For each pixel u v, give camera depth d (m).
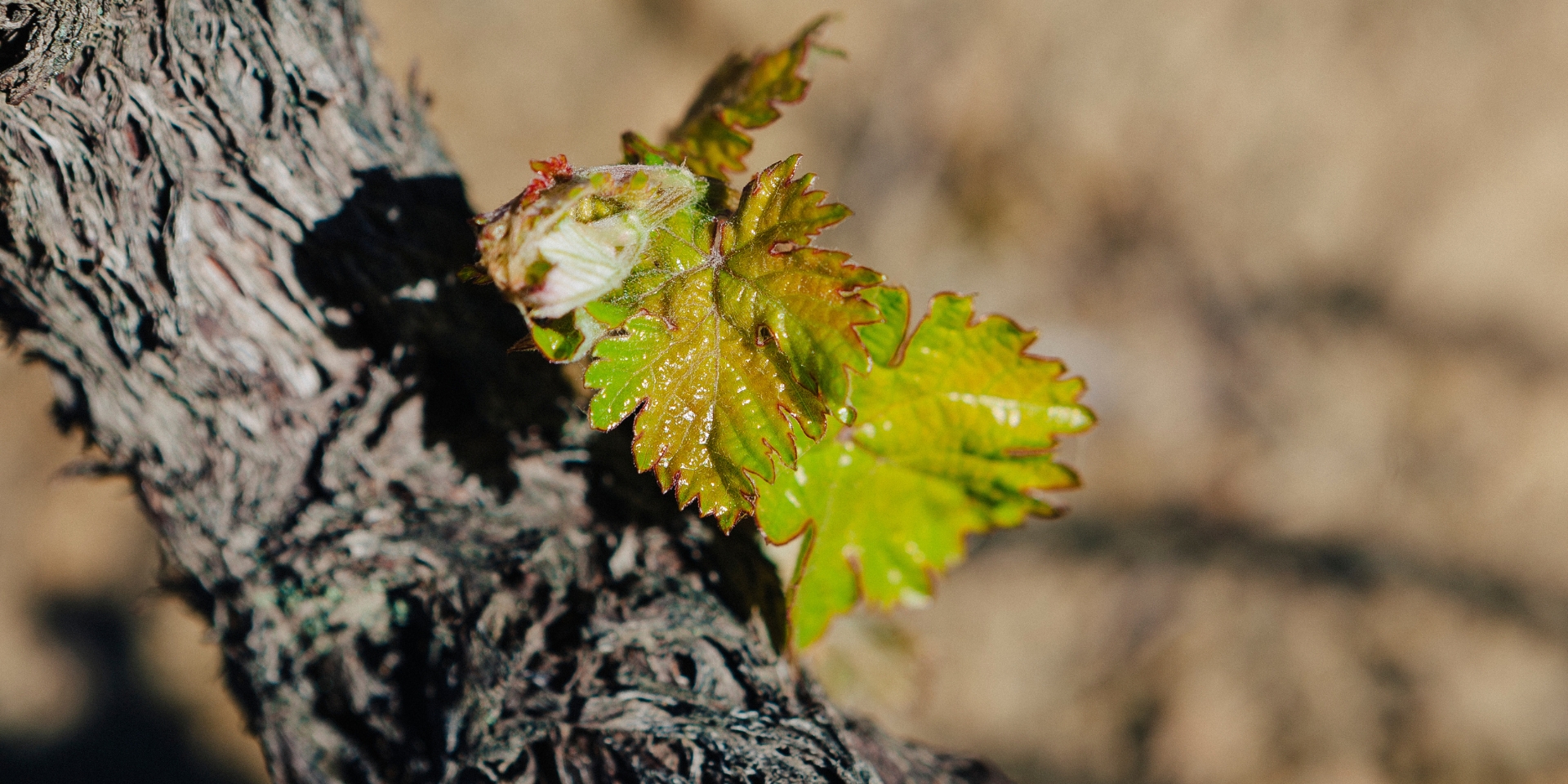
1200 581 0.66
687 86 0.68
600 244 0.28
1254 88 0.71
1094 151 0.72
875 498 0.31
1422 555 0.68
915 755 0.34
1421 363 0.70
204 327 0.30
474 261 0.29
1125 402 0.70
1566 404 0.68
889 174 0.71
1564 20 0.68
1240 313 0.71
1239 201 0.72
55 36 0.28
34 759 0.62
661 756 0.31
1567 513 0.67
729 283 0.28
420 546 0.32
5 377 0.63
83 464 0.33
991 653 0.63
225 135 0.29
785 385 0.28
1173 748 0.62
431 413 0.31
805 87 0.31
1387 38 0.70
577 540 0.32
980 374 0.31
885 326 0.30
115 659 0.64
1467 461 0.69
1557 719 0.62
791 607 0.30
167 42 0.29
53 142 0.29
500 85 0.64
